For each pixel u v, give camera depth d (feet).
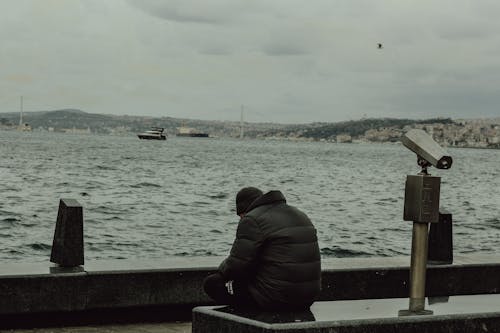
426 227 21.03
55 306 23.25
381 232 96.89
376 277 26.27
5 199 128.98
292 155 527.81
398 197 168.45
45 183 172.76
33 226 92.22
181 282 24.57
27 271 23.40
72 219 24.18
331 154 615.16
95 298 23.67
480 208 147.43
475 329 19.65
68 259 24.13
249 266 19.20
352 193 179.42
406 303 20.93
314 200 155.12
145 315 24.54
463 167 444.96
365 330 18.40
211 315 18.88
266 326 17.58
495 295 22.62
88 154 378.53
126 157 358.64
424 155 20.51
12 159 289.53
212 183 197.88
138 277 24.11
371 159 523.70
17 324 23.16
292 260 19.06
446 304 20.97
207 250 76.07
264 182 213.46
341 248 79.82
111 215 108.68
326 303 20.54
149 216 108.88
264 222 19.11
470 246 87.40
